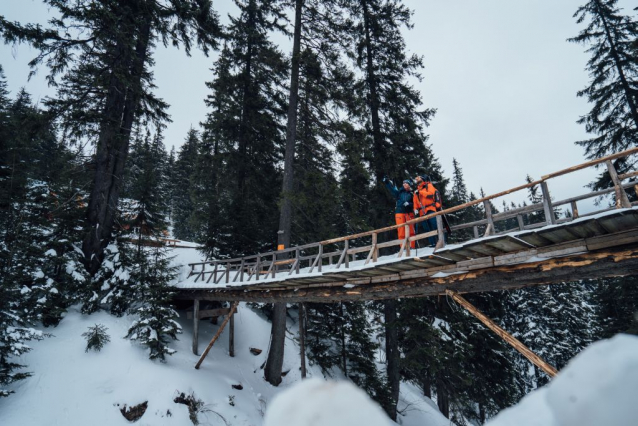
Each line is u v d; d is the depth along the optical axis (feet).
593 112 45.88
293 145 48.03
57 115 42.45
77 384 31.40
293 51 49.24
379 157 46.73
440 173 56.85
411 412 52.80
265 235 60.85
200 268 53.93
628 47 43.68
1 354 28.91
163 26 48.60
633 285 44.60
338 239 26.94
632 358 1.08
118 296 40.73
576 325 78.89
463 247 17.87
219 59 60.90
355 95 47.24
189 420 32.01
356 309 56.54
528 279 17.93
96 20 41.14
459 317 48.88
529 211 17.02
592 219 13.80
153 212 47.42
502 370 51.16
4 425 26.73
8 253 33.04
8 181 36.78
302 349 41.27
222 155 56.34
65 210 43.32
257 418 36.63
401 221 29.43
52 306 36.22
